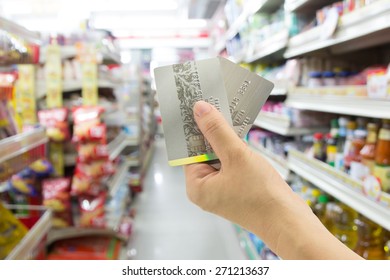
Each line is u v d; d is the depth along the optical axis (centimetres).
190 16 696
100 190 257
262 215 56
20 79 236
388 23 111
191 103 65
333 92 152
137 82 497
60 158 247
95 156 238
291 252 52
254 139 325
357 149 145
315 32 169
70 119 249
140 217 366
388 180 118
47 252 260
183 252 287
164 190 468
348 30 138
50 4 543
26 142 143
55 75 244
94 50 256
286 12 213
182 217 366
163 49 1146
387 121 125
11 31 125
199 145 65
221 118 60
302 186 205
